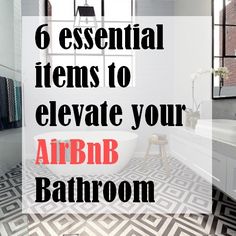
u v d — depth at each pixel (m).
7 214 1.58
